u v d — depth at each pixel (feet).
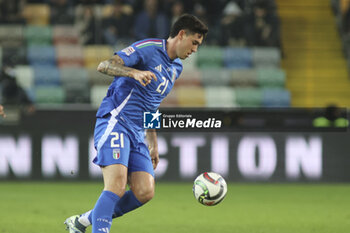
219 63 188.44
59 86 172.86
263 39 190.60
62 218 91.50
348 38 198.18
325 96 190.19
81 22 184.44
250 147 150.51
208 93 180.34
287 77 191.42
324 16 207.62
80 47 180.96
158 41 56.70
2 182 144.36
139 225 84.58
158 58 56.34
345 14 198.29
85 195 124.16
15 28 180.96
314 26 204.13
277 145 151.23
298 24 204.33
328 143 152.56
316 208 108.68
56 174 146.20
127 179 58.65
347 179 152.87
